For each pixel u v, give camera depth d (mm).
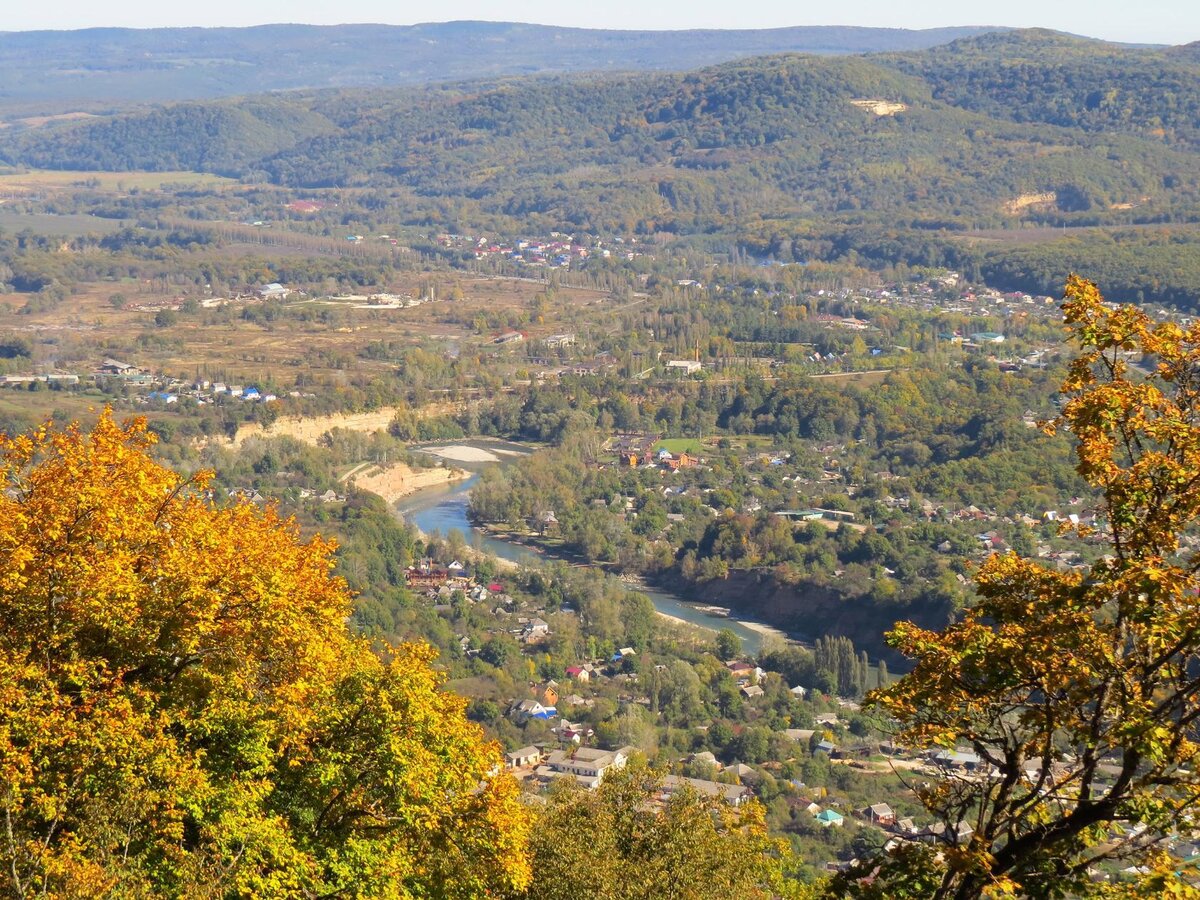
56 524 73688
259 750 73938
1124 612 50531
